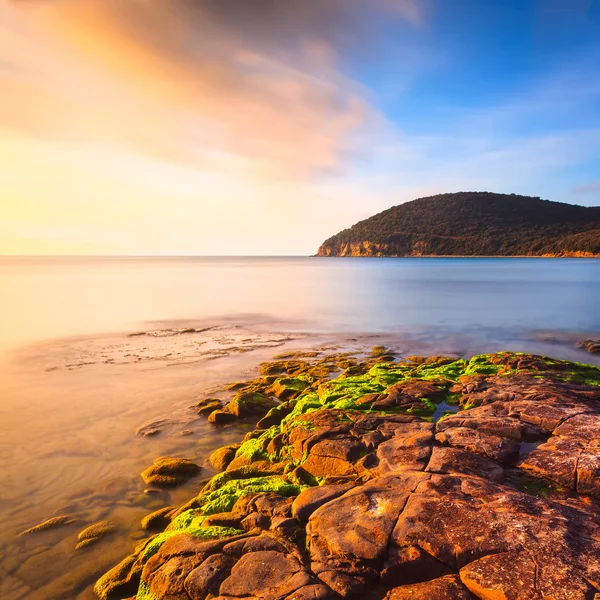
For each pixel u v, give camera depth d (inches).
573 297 1909.4
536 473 292.2
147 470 405.4
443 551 205.9
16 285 2746.1
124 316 1501.0
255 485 331.3
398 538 217.3
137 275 3961.6
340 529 230.2
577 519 221.1
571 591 174.6
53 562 285.0
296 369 774.5
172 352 958.4
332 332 1205.1
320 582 201.0
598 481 269.1
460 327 1251.8
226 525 266.8
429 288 2417.6
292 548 229.1
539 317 1397.6
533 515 224.4
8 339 1107.3
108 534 313.3
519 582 181.9
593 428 346.6
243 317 1477.6
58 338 1121.4
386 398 475.5
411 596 187.5
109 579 256.4
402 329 1235.9
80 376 757.3
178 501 357.4
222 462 419.5
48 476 400.2
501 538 207.3
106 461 430.6
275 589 198.1
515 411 398.9
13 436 493.0
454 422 385.1
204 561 222.7
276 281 3139.8
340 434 382.9
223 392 658.2
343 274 3949.3
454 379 595.2
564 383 511.5
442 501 242.2
